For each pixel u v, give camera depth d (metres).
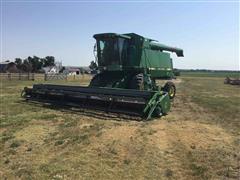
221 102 19.70
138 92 12.77
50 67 109.56
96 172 6.60
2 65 101.81
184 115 13.94
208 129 10.75
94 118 12.60
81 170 6.70
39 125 11.22
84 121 11.94
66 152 7.96
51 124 11.41
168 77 22.78
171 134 9.92
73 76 68.38
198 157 7.53
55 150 8.16
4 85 35.34
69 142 8.87
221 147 8.38
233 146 8.50
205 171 6.62
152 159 7.43
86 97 14.41
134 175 6.46
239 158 7.46
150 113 12.36
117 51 17.12
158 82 21.62
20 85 35.44
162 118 12.92
